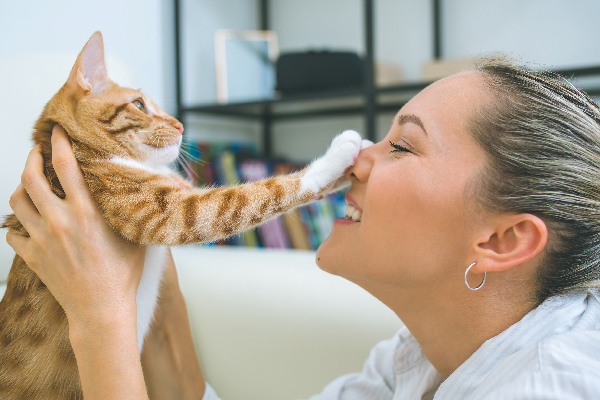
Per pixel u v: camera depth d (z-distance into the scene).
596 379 0.48
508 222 0.64
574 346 0.55
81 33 1.87
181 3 2.34
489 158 0.65
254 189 0.93
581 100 0.68
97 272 0.74
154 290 0.98
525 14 2.41
